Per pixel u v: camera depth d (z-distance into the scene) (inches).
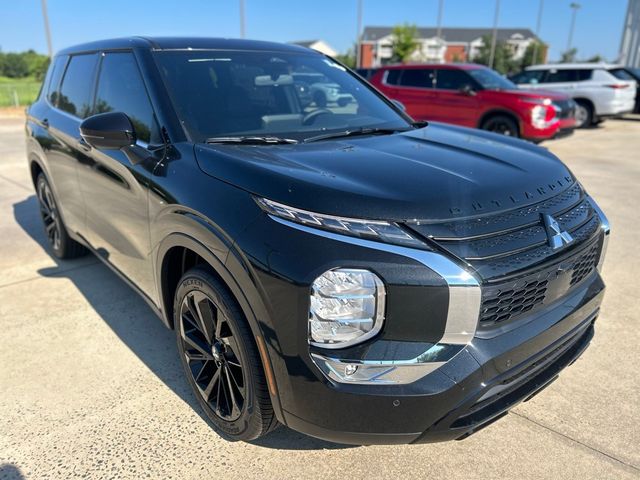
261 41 136.1
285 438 93.0
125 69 116.5
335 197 71.0
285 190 73.6
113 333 128.6
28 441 91.7
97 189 122.9
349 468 86.1
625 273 166.6
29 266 172.7
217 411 91.2
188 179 87.4
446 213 71.5
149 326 132.2
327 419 71.1
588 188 283.9
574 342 90.3
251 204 75.6
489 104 392.5
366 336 68.4
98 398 103.7
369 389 68.4
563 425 96.4
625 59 982.4
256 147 93.2
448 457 88.6
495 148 102.2
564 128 394.9
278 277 69.6
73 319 135.6
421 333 68.2
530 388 79.1
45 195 175.5
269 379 74.9
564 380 110.2
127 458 88.0
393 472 85.4
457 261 68.0
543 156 101.3
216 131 100.5
